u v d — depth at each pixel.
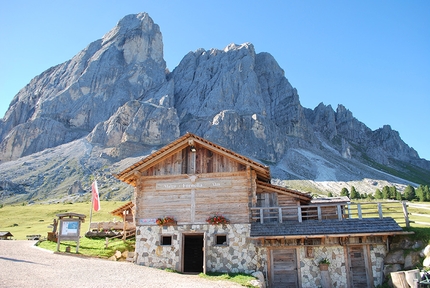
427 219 52.12
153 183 29.19
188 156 29.28
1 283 15.77
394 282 21.33
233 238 26.78
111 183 194.88
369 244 25.14
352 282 24.61
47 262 23.81
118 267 24.78
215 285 20.97
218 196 27.89
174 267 26.98
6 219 91.00
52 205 119.56
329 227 25.39
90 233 39.62
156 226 28.20
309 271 25.33
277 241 26.14
